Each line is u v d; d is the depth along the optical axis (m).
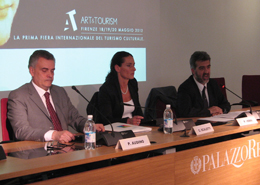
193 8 5.10
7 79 3.39
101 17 4.06
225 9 5.45
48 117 2.25
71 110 2.47
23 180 1.54
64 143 1.86
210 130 2.12
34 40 3.55
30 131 1.99
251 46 5.82
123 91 2.90
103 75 4.10
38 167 1.34
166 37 4.83
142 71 4.50
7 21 3.37
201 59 3.11
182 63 5.05
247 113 2.54
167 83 4.89
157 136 2.00
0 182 1.48
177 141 1.84
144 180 1.68
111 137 1.75
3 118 2.21
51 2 3.65
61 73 3.75
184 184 1.89
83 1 3.89
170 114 2.20
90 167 1.82
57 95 2.41
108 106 2.75
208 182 2.03
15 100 2.15
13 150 1.70
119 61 2.84
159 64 4.69
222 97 3.34
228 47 5.54
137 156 1.96
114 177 1.55
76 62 3.87
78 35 3.87
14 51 3.42
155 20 4.59
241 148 2.25
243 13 5.66
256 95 3.87
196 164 1.95
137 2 4.39
